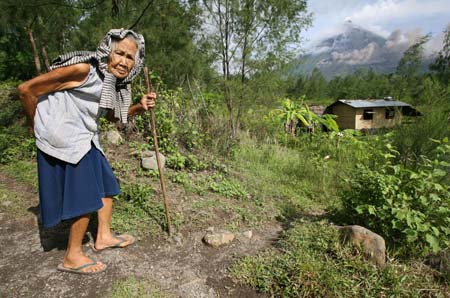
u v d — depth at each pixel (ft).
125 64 7.29
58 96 6.87
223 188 13.75
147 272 8.04
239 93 23.08
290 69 23.91
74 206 7.08
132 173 13.97
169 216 10.09
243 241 10.03
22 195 12.05
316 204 14.16
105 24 20.39
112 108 7.64
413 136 14.94
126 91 8.06
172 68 23.04
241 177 16.30
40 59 27.22
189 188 13.21
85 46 22.12
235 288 7.73
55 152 6.83
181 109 19.98
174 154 16.11
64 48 23.63
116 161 14.90
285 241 9.55
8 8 18.86
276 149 23.06
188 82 22.13
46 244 9.12
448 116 15.78
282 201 13.91
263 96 24.23
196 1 22.58
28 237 9.48
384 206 8.98
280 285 7.72
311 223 10.32
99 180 7.75
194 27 23.95
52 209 7.13
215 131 20.77
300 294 7.28
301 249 8.85
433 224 9.00
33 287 7.25
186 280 7.89
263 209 12.59
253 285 7.77
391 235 9.27
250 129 26.61
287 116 31.45
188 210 11.33
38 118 6.89
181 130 18.79
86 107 7.05
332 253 8.73
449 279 8.00
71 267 7.67
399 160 14.84
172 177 14.07
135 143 17.43
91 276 7.66
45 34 22.03
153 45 22.50
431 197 8.87
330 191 15.48
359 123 64.64
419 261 8.71
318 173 17.46
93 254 8.48
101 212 8.55
